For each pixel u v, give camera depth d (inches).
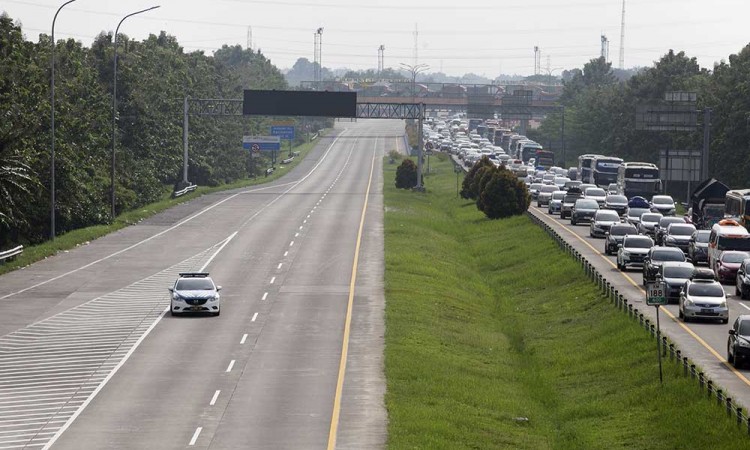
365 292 6200.8
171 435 3339.1
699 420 3496.6
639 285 6215.6
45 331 5059.1
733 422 3351.4
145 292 6117.1
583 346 5029.5
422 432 3422.7
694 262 7032.5
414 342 4931.1
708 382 3668.8
